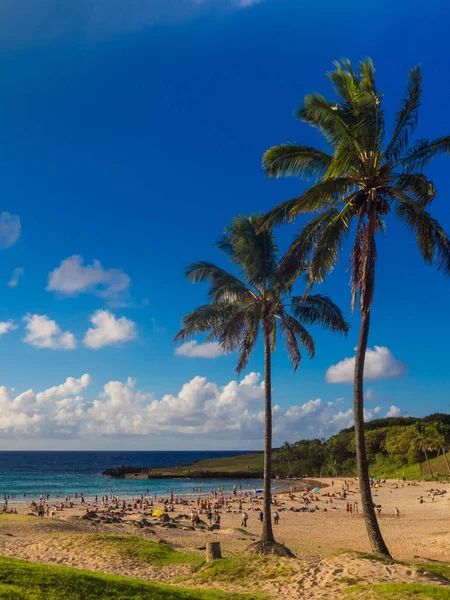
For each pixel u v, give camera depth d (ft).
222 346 71.15
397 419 505.66
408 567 42.57
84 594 32.19
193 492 328.29
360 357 53.93
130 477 481.87
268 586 44.68
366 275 50.72
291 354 73.41
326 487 334.03
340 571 43.86
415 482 301.22
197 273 73.15
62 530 91.40
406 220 58.34
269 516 66.49
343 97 56.18
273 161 57.16
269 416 70.08
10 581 31.99
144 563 60.03
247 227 71.87
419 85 54.95
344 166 51.55
